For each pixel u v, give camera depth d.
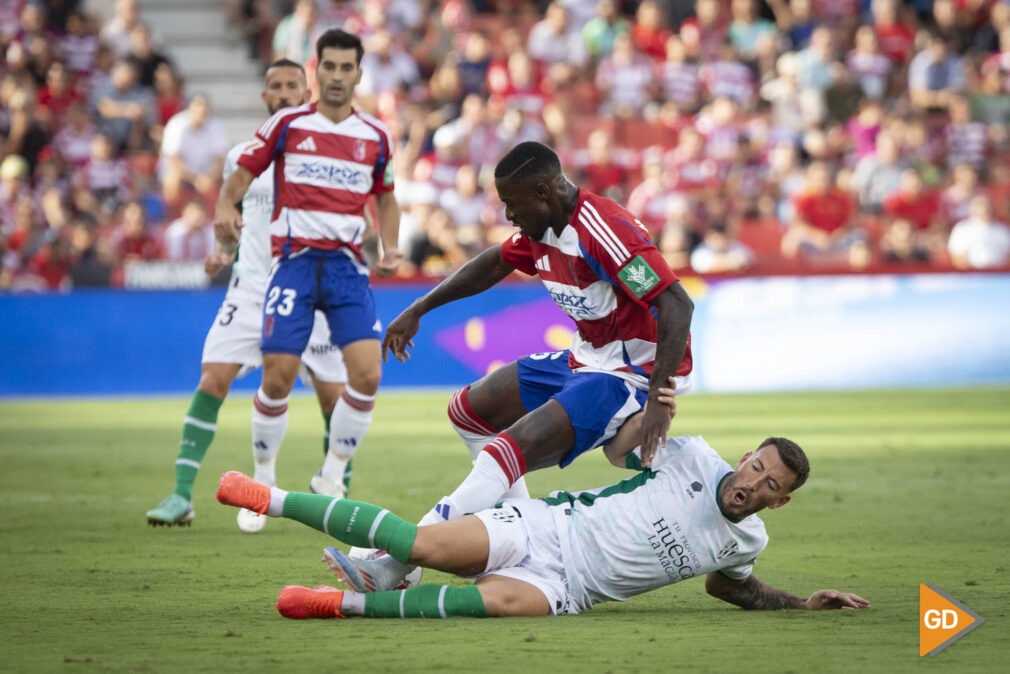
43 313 57.50
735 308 60.69
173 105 72.88
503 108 72.88
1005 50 81.19
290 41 72.62
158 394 58.28
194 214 60.66
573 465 34.44
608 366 17.16
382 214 24.55
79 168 68.81
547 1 84.00
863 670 12.23
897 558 20.16
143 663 12.44
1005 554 20.53
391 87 73.06
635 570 15.60
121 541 22.16
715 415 47.84
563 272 17.09
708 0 80.31
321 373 25.94
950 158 76.31
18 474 32.69
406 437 41.44
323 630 14.23
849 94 76.62
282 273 23.56
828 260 66.44
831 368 61.16
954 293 61.66
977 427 43.38
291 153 23.34
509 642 13.51
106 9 81.25
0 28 74.31
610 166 69.50
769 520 24.45
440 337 59.97
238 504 15.23
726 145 72.06
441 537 15.05
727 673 12.05
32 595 16.89
